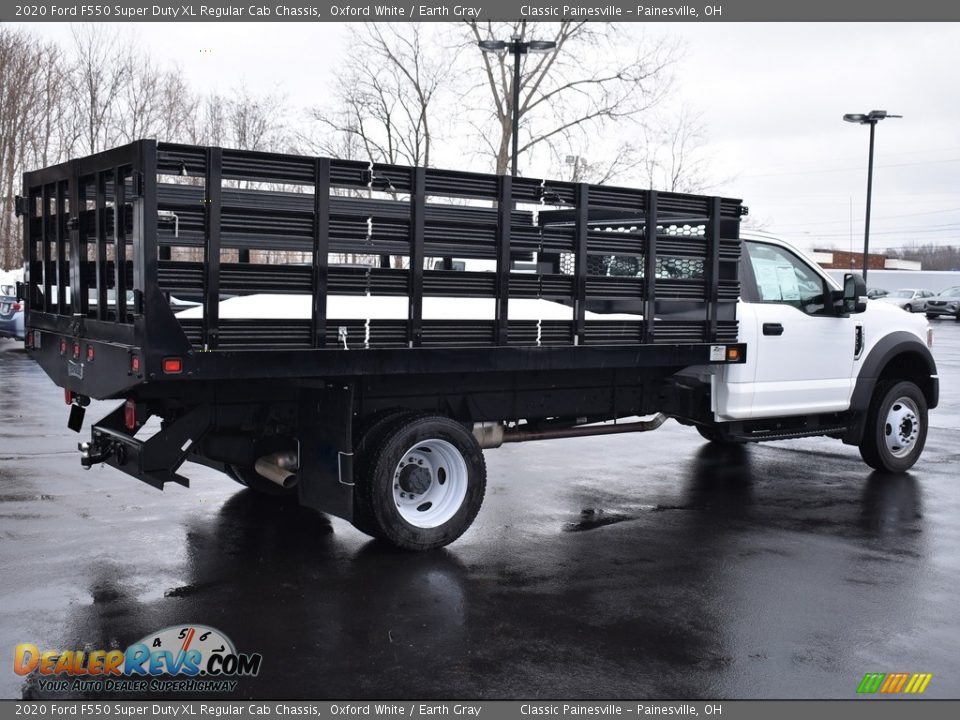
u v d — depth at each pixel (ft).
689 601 17.98
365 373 19.30
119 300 18.42
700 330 24.12
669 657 15.25
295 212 18.30
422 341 19.94
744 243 27.27
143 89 96.48
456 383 22.33
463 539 22.22
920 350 30.96
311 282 18.58
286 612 17.01
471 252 20.40
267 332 18.20
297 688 13.92
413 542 20.63
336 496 20.07
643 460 33.32
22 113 96.53
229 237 17.71
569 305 23.24
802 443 37.63
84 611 16.85
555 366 21.74
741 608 17.63
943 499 27.20
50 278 22.98
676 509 25.68
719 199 24.03
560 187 21.39
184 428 19.66
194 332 17.56
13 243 97.04
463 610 17.28
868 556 21.22
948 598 18.35
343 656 15.07
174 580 18.66
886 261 276.00
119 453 19.99
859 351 29.50
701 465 32.45
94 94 95.14
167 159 17.06
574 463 32.50
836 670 14.85
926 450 36.01
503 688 14.01
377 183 19.11
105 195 19.40
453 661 14.93
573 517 24.64
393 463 20.35
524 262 27.96
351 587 18.48
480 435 23.17
